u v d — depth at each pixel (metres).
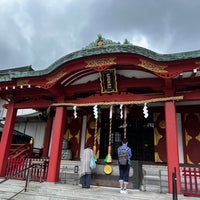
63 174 11.04
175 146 7.96
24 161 10.53
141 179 8.88
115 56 8.83
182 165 11.02
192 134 11.63
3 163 10.77
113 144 13.00
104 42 10.08
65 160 12.97
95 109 9.78
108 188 8.62
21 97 11.91
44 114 15.81
